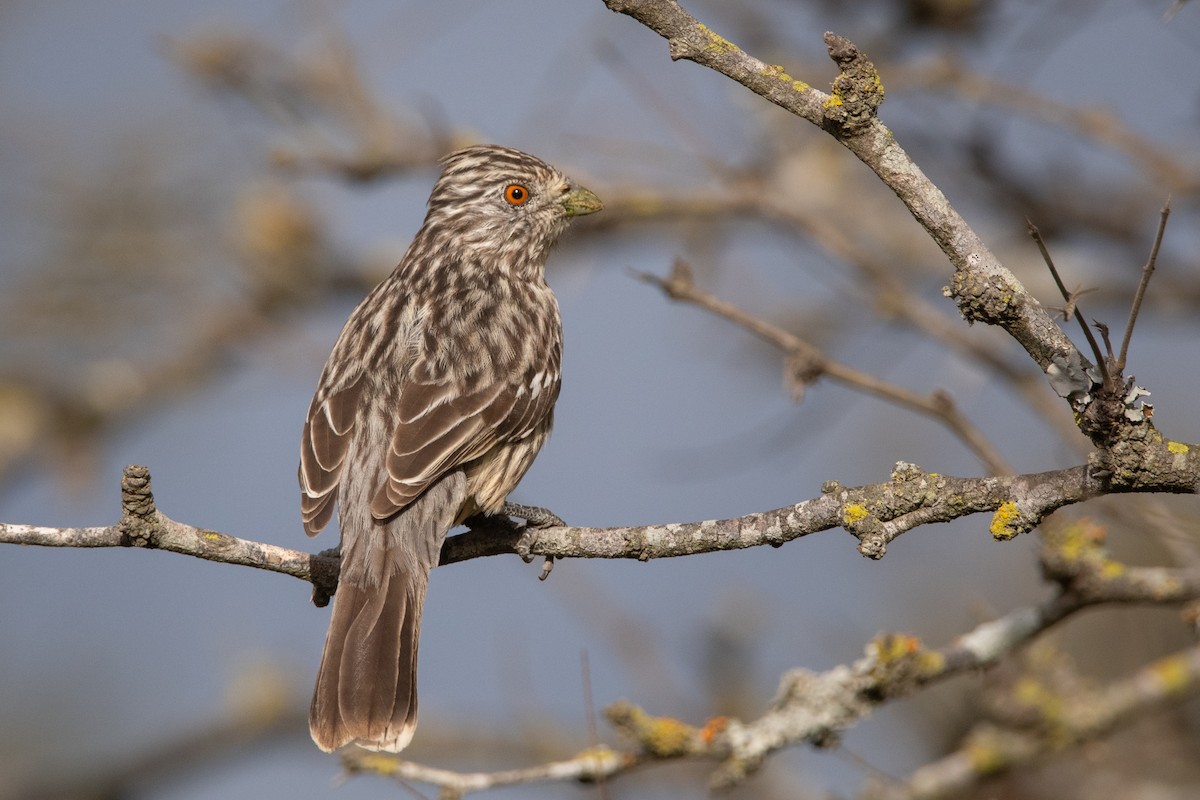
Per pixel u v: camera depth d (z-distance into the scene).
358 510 8.97
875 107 6.53
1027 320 6.42
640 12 6.62
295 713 15.62
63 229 16.00
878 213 14.38
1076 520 7.59
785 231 14.08
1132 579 7.30
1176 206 12.52
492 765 13.69
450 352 9.66
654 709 11.05
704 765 11.59
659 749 7.74
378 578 8.70
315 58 13.77
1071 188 12.96
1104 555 7.41
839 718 7.83
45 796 14.91
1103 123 12.05
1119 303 13.27
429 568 8.83
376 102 13.84
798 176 14.12
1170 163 12.00
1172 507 8.48
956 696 10.73
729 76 6.62
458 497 9.16
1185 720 9.48
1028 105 12.10
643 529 7.90
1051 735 8.10
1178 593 7.26
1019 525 6.66
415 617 8.62
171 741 15.33
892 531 6.90
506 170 11.15
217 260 16.33
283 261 16.19
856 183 14.34
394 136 13.82
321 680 8.34
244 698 15.45
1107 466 6.41
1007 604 11.53
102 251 16.08
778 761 10.95
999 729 8.31
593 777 7.74
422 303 10.23
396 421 9.24
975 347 11.74
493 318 10.12
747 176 13.59
